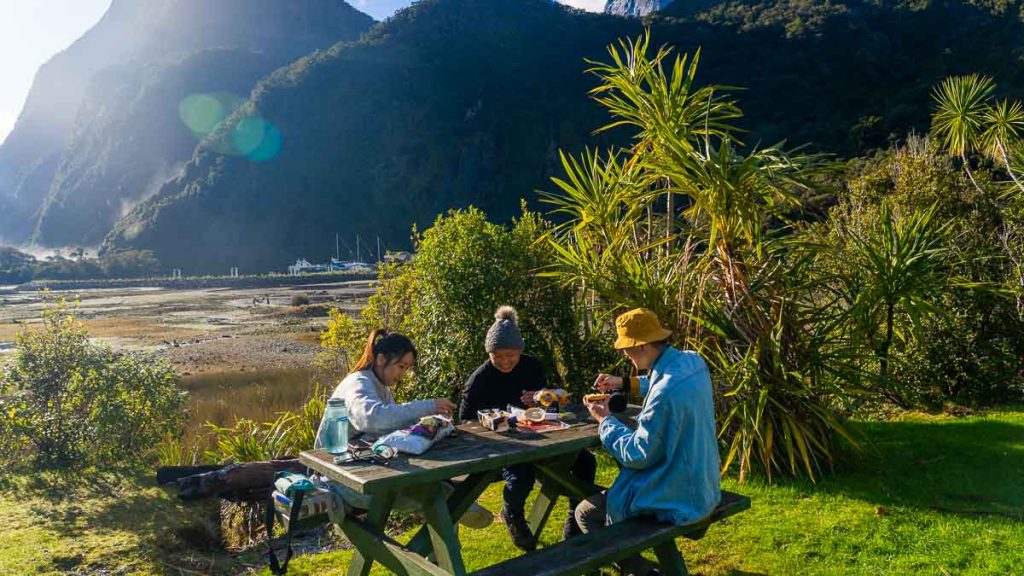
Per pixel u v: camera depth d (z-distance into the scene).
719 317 5.15
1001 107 10.15
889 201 9.33
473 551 3.95
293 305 57.53
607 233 5.90
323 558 4.03
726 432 5.28
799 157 5.14
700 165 5.03
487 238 6.56
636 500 2.89
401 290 7.54
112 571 3.94
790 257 5.50
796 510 4.43
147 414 6.96
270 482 5.19
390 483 2.46
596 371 6.45
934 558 3.66
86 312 52.69
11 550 4.13
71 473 5.97
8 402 6.38
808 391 4.82
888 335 6.24
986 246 8.34
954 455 5.43
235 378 20.61
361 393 3.11
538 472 3.89
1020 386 7.80
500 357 3.95
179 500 5.08
